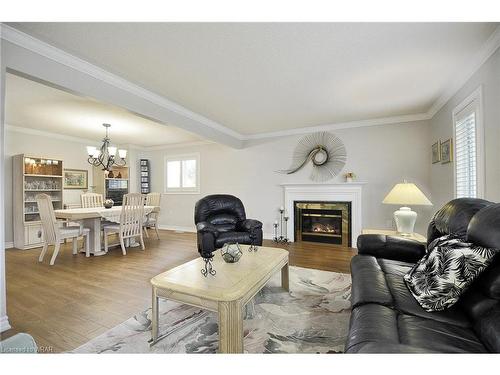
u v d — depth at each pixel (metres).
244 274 1.78
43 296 2.36
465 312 1.23
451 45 2.04
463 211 1.63
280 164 5.07
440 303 1.27
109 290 2.50
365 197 4.34
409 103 3.45
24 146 4.70
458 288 1.25
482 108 2.19
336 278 2.83
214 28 1.81
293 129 4.87
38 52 1.98
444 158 3.19
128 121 4.19
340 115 4.00
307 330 1.79
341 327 1.82
